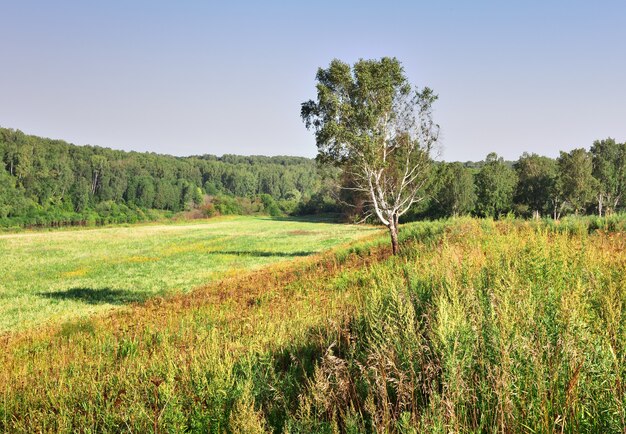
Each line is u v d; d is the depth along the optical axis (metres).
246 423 3.66
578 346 3.19
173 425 4.05
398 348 4.06
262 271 24.52
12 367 8.84
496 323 3.70
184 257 39.19
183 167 172.12
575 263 5.98
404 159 23.09
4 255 43.25
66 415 5.32
